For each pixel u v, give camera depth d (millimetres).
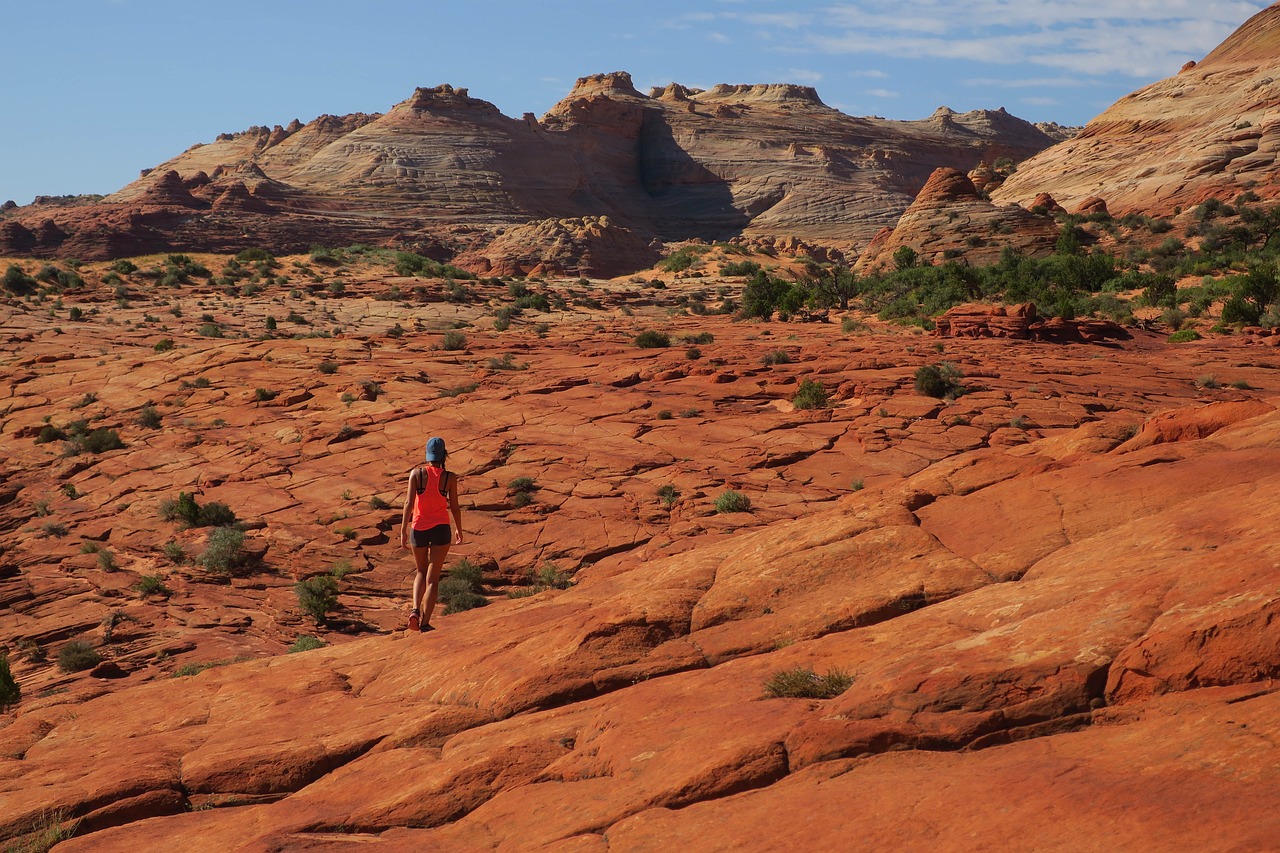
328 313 92062
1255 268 71875
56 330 76375
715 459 34969
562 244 194000
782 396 44562
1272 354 56438
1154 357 56469
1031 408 40188
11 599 28047
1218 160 134000
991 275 102375
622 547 27188
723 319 94812
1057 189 164625
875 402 41875
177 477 38188
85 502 37406
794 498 30266
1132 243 119938
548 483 33062
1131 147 162875
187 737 6582
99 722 7473
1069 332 64312
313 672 7805
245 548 29234
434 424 41406
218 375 53312
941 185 140125
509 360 57250
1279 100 141750
